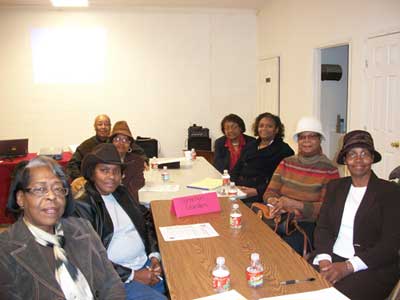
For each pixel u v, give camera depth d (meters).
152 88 6.44
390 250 1.84
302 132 2.65
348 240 2.03
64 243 1.45
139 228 2.14
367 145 1.94
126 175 2.92
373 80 4.11
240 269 1.56
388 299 1.85
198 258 1.68
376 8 3.99
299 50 5.43
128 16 6.21
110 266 1.61
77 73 6.19
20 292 1.28
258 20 6.60
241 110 6.77
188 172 3.73
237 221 2.06
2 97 6.05
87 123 6.31
